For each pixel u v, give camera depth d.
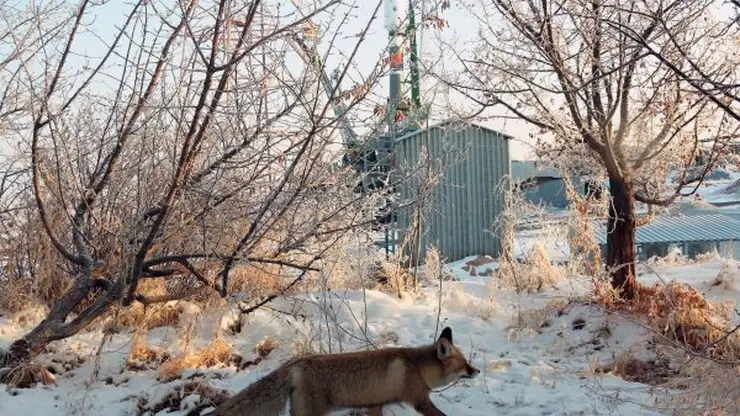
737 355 7.75
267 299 9.29
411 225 12.98
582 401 7.18
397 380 6.45
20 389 7.66
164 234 8.34
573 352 9.46
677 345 6.88
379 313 10.69
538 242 13.70
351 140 8.99
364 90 7.89
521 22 9.22
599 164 11.37
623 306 10.06
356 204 10.09
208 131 8.24
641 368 8.61
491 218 20.73
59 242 9.38
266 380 6.30
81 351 8.79
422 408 6.56
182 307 10.02
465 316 10.94
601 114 10.10
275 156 8.41
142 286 9.84
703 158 11.59
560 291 11.66
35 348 8.22
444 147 15.38
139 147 8.98
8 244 10.74
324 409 6.33
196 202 8.55
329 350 8.12
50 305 10.51
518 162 21.28
